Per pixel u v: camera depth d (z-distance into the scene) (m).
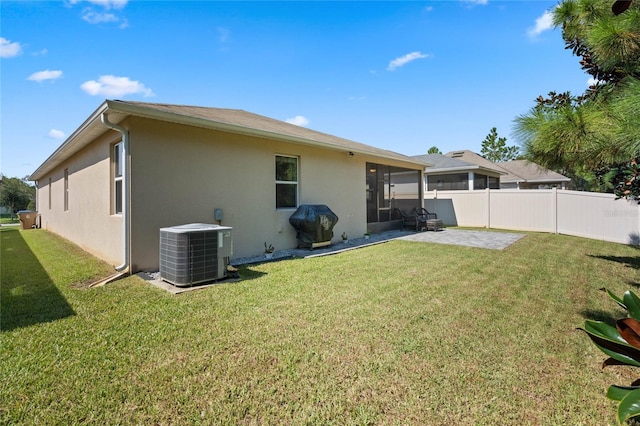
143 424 1.79
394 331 3.00
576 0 3.92
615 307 3.67
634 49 3.11
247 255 6.73
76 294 4.09
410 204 14.17
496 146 37.38
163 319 3.27
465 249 7.60
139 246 5.14
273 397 2.03
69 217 9.27
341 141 10.44
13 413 1.86
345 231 9.46
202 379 2.21
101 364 2.39
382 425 1.80
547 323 3.21
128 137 5.04
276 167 7.53
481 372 2.32
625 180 3.96
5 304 3.70
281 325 3.12
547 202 11.46
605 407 1.96
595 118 3.14
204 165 5.97
